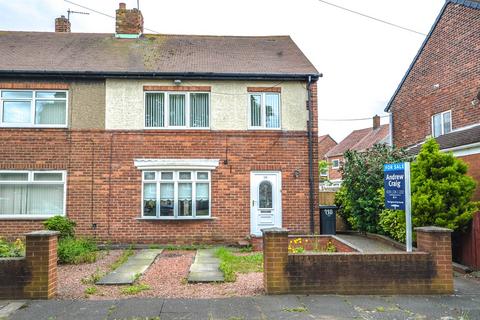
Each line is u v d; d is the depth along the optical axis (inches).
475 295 321.1
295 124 605.0
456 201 432.1
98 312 272.1
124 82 593.9
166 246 564.4
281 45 736.3
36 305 286.5
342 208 682.8
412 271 322.7
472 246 418.0
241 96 603.5
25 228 567.2
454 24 645.9
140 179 584.7
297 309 279.3
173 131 591.5
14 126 575.8
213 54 682.2
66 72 576.4
